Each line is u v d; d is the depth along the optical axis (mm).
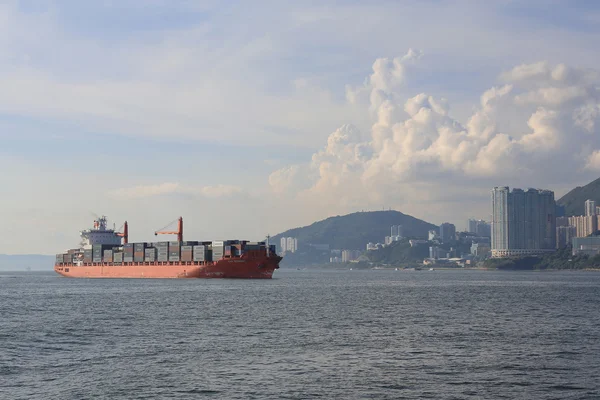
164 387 47219
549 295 150250
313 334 73438
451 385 48062
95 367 54062
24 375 51188
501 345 65500
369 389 46844
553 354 60219
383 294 153000
